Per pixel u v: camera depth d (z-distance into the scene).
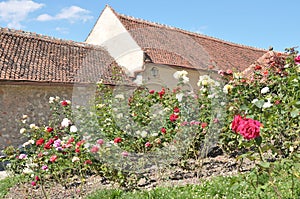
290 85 4.79
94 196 4.51
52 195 5.21
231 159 6.34
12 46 12.92
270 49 8.19
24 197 5.23
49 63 13.07
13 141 11.14
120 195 4.48
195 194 4.13
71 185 5.61
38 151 5.44
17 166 5.66
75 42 15.41
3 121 11.01
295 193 3.46
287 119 4.72
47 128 6.02
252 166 5.65
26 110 11.59
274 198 3.45
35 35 14.52
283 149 4.93
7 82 10.97
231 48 22.59
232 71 6.80
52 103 7.90
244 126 2.45
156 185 5.09
